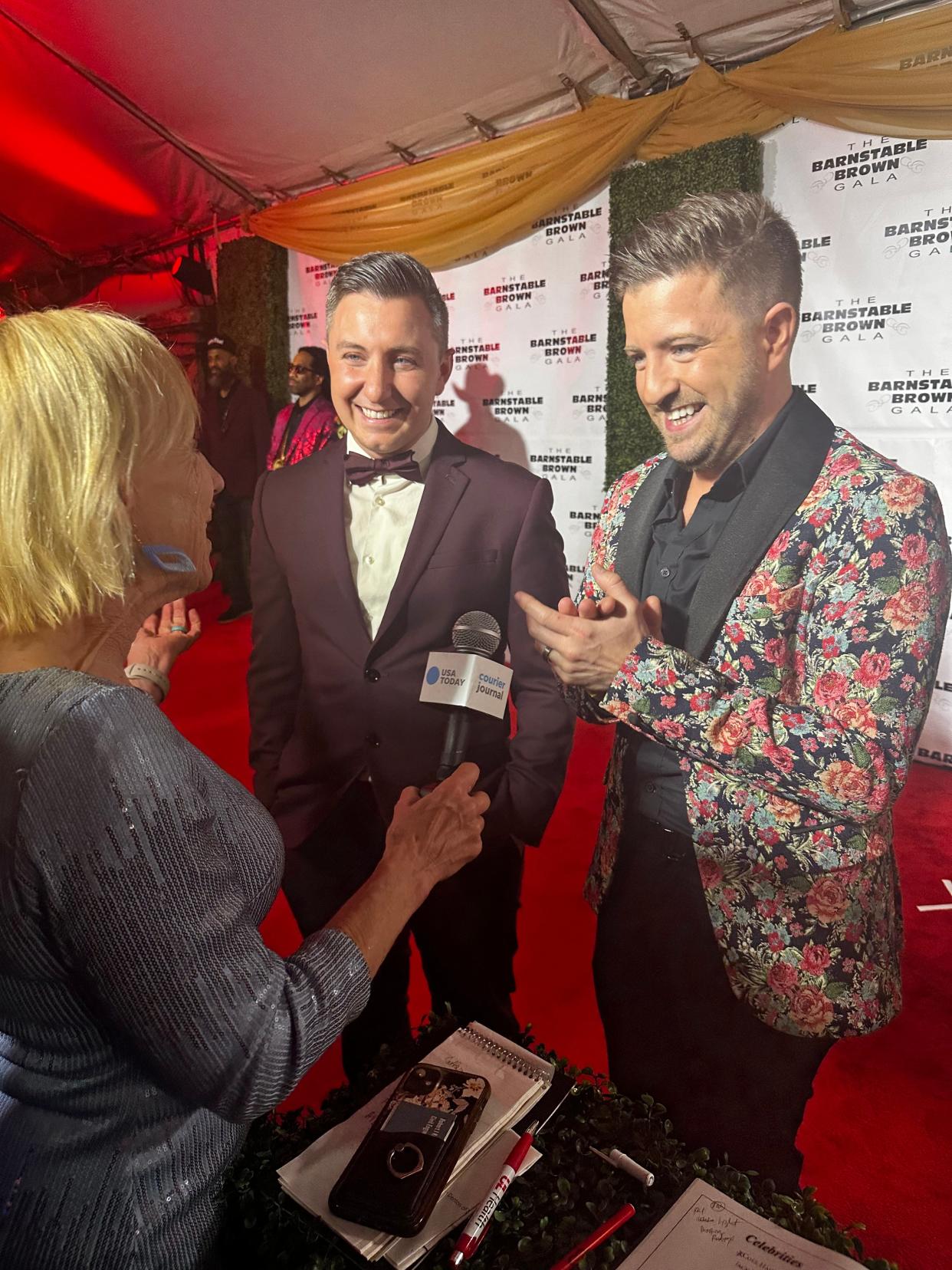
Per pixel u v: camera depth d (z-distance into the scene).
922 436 1.43
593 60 1.94
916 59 1.45
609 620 1.32
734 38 1.76
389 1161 0.82
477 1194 0.82
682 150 1.66
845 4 1.55
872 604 1.11
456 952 1.71
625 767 1.41
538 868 1.66
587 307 1.76
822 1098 1.47
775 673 1.21
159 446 0.70
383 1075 1.02
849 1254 0.80
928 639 1.10
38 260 4.49
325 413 1.93
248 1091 0.60
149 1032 0.57
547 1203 0.84
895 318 1.46
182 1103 0.66
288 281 2.54
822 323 1.53
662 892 1.38
